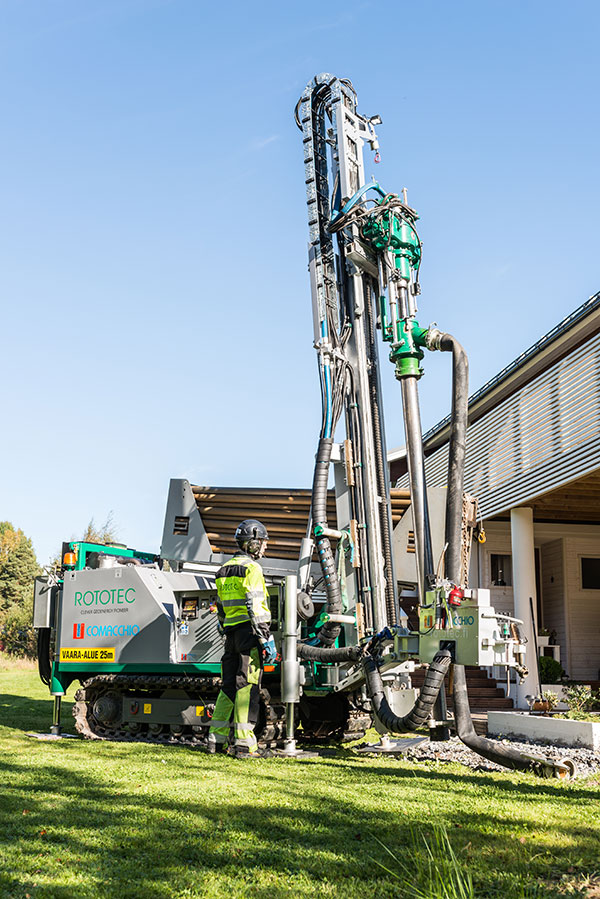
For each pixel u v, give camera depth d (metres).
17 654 33.91
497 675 15.87
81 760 6.88
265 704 8.07
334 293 8.69
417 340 8.06
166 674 8.75
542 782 5.98
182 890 3.36
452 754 7.48
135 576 9.02
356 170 8.91
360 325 8.60
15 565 58.81
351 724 9.16
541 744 8.66
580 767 6.91
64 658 9.39
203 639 8.57
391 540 8.39
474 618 6.44
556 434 13.73
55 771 6.20
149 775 6.07
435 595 6.73
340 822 4.54
